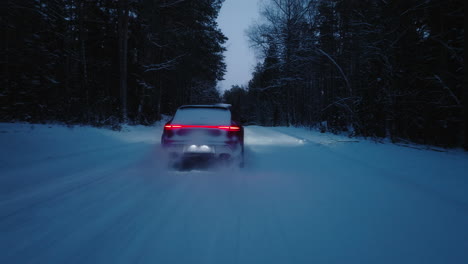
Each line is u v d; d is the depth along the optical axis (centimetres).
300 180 471
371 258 216
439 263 209
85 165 577
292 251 227
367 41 1266
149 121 1994
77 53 1838
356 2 1308
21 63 1239
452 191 400
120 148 848
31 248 226
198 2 1980
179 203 346
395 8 1078
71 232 258
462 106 916
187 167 580
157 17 1797
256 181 463
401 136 1233
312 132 1625
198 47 2194
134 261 208
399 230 269
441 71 1043
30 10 1330
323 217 303
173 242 240
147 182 448
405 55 1122
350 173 525
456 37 1024
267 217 302
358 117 1330
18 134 702
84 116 1205
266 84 3198
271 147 922
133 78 1955
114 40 2005
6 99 1100
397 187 424
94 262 205
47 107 1148
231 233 260
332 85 2009
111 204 339
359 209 328
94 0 1816
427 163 620
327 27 2017
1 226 269
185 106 620
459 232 264
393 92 1117
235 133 574
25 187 405
